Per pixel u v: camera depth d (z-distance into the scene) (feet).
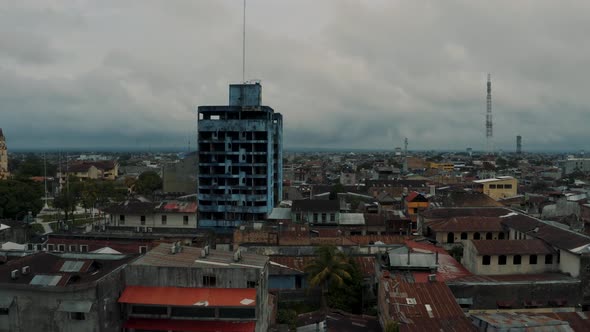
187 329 149.79
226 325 151.64
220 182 391.24
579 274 193.47
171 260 166.71
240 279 155.84
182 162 503.20
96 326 140.97
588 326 157.89
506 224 272.10
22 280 155.43
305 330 178.29
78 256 177.17
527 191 542.16
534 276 203.00
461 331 148.46
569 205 325.42
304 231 273.33
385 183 578.66
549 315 163.32
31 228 341.82
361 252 246.27
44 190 588.91
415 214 382.63
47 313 143.33
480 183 504.02
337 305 202.49
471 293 185.57
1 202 393.29
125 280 157.69
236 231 277.64
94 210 515.91
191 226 344.90
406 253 202.90
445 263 228.43
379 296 188.96
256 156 390.01
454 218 280.92
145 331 153.38
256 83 411.95
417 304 163.12
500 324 146.61
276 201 445.37
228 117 396.98
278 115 446.19
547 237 225.35
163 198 437.58
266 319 175.11
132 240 267.18
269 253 252.83
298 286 221.66
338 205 343.87
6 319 145.79
